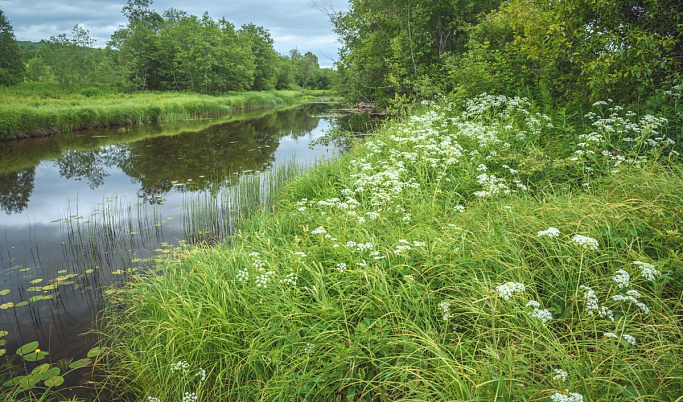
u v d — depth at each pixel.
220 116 27.56
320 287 3.29
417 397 2.27
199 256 4.34
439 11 16.67
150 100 28.92
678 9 5.76
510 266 3.09
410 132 7.45
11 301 4.37
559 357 2.26
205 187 8.91
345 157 8.02
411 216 4.48
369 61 18.64
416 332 2.72
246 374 2.92
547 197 4.45
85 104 24.00
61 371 3.29
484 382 2.00
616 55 5.69
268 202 7.34
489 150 6.12
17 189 9.16
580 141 5.51
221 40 48.44
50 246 5.82
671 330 2.38
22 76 41.50
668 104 5.57
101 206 7.74
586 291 2.71
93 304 4.32
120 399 3.01
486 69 9.89
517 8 7.18
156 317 3.50
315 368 2.71
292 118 25.95
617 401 2.00
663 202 3.56
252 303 3.34
